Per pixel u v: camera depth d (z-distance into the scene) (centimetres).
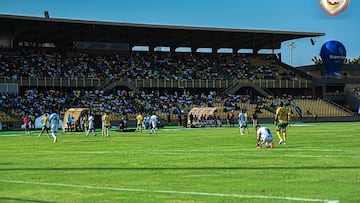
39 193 1373
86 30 8625
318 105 8875
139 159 2256
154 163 2072
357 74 10294
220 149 2795
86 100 7844
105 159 2277
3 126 6675
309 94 9631
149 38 9262
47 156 2475
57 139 4147
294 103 8806
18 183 1551
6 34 8350
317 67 10231
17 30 8256
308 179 1562
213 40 9631
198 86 8800
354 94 9356
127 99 8119
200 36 9344
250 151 2612
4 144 3528
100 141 3788
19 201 1264
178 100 8381
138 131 5612
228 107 8362
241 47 10081
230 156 2339
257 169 1823
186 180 1579
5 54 8344
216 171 1786
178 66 9250
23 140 4059
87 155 2508
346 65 10256
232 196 1293
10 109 7075
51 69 8262
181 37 9338
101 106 7775
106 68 8688
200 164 2012
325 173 1692
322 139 3588
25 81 7738
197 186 1459
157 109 8006
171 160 2191
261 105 8581
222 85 8944
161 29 8712
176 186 1464
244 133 4862
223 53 10038
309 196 1279
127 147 3072
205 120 6956
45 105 7412
